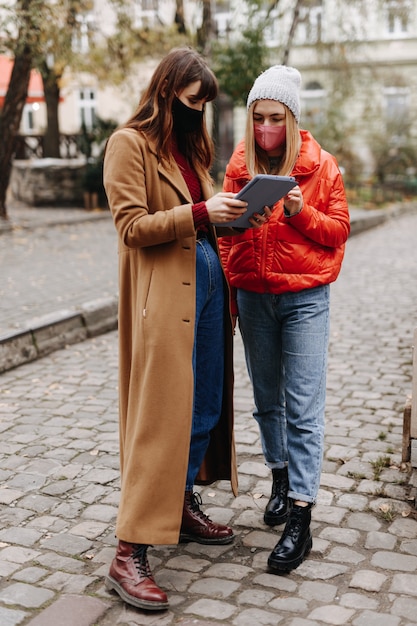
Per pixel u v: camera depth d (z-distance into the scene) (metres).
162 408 2.46
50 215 15.31
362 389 4.88
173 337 2.46
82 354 5.84
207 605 2.46
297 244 2.71
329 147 21.81
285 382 2.79
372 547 2.83
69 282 8.30
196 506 2.90
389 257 11.35
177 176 2.52
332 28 16.88
